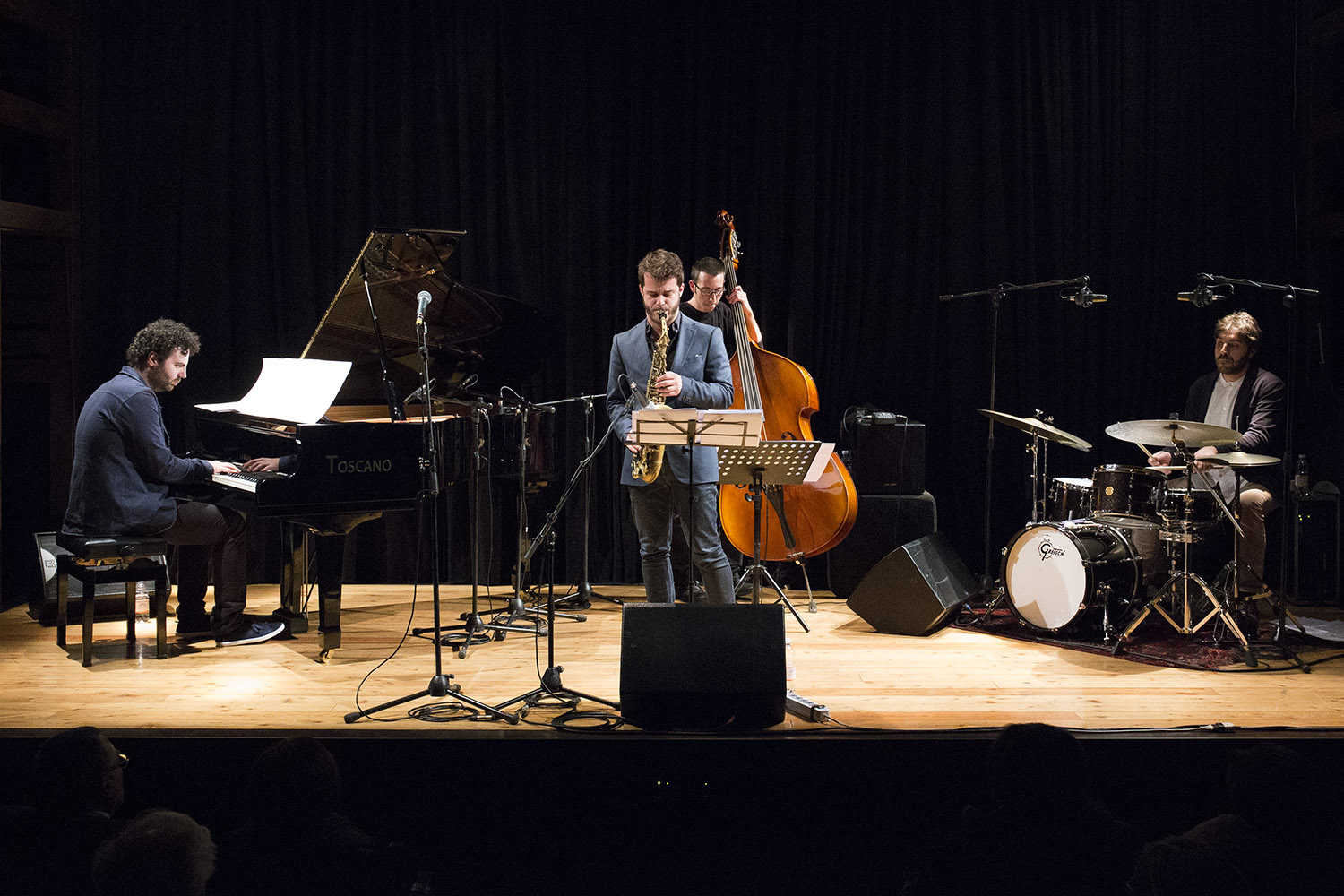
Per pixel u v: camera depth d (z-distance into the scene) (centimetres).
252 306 539
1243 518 421
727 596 350
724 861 293
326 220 541
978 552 548
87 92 532
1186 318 540
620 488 540
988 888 206
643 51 534
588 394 539
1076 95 539
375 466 376
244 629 429
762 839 293
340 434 369
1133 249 539
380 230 353
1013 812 209
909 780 290
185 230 534
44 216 507
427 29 538
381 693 341
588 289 538
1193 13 531
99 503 383
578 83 534
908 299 546
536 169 537
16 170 525
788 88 533
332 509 369
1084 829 206
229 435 440
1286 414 429
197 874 181
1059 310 543
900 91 539
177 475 384
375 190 540
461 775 290
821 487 434
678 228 541
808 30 532
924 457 502
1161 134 534
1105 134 539
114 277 537
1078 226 542
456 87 536
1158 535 427
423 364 321
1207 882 173
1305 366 523
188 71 532
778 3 532
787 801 292
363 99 536
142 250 536
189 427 525
